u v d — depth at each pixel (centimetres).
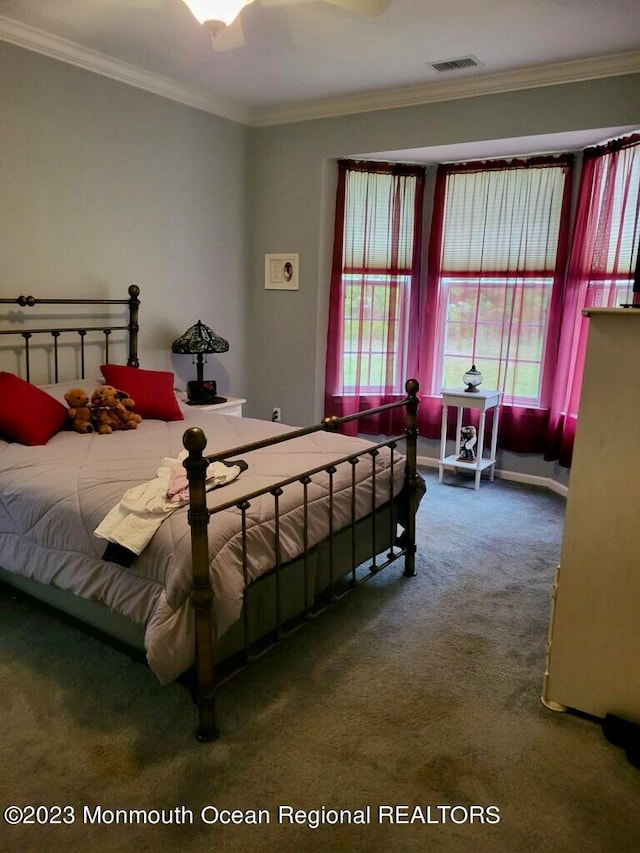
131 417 314
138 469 240
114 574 195
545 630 248
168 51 334
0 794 164
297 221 451
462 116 378
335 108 418
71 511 209
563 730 191
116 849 149
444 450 442
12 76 310
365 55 333
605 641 186
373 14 234
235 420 340
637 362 168
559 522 366
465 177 430
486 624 252
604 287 373
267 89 395
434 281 450
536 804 163
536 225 412
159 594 183
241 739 184
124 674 214
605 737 187
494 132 370
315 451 267
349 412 471
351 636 242
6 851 148
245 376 495
